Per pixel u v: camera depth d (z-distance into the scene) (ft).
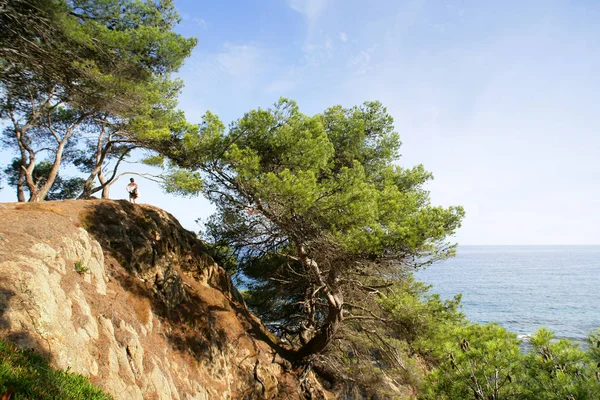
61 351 20.77
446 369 26.58
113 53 40.01
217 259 63.46
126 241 41.45
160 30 49.29
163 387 30.07
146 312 35.88
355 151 52.44
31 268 22.89
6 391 14.25
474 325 28.81
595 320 190.60
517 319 194.18
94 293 29.55
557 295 291.79
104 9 39.91
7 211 32.12
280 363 51.67
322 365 65.98
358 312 60.95
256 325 56.49
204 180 48.98
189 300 45.47
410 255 41.42
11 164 76.64
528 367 23.15
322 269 54.90
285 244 58.59
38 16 34.17
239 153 40.86
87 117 60.90
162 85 48.62
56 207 39.01
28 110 57.11
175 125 46.37
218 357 41.98
